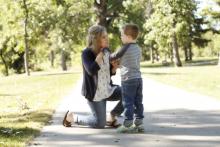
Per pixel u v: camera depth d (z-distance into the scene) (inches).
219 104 522.3
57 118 434.6
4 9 1807.3
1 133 351.3
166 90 751.1
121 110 365.1
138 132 346.3
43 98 686.5
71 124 378.0
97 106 361.7
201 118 412.5
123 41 344.2
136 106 349.4
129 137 329.1
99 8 1635.1
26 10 1808.6
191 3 2329.0
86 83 358.6
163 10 2348.7
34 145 305.7
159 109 485.1
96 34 349.7
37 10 1859.0
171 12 2338.8
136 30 342.0
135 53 340.2
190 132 344.2
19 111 518.6
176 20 2361.0
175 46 2410.2
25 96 757.9
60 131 357.4
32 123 400.2
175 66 2406.5
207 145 298.2
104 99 361.4
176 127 367.6
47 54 3097.9
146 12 2682.1
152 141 313.9
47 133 350.3
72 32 1946.4
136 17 2317.9
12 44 2034.9
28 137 331.3
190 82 957.8
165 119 411.2
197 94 664.4
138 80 342.0
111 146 300.7
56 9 1892.2
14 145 302.5
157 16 2373.3
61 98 660.7
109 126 372.2
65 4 1882.4
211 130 350.9
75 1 1900.8
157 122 394.9
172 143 306.3
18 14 1811.0
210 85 856.3
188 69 1847.9
